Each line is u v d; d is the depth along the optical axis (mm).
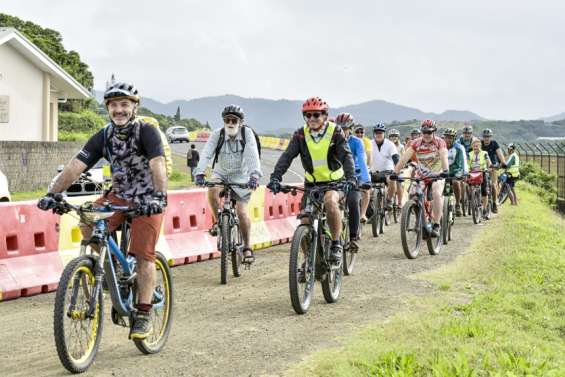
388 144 15711
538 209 24828
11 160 27406
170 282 6477
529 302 8203
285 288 9422
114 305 5785
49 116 34781
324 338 6770
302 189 8094
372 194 14852
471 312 7582
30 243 9234
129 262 5926
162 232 11328
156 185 5684
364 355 5809
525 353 6043
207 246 12094
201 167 9797
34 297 8883
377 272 10617
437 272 10609
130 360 6066
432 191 12367
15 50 32875
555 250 13031
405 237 11820
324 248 8195
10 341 6781
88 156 5832
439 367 5328
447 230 14062
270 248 13469
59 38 60188
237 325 7340
